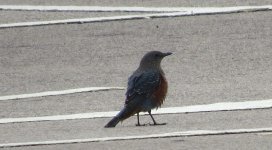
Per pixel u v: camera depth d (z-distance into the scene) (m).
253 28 21.38
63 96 16.72
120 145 11.62
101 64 19.48
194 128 12.88
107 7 24.38
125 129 13.16
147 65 13.83
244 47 19.89
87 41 21.42
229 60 19.00
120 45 20.88
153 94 13.59
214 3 23.86
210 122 13.46
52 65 19.72
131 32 21.89
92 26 22.77
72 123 14.09
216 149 10.98
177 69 18.53
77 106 15.73
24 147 11.84
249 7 23.20
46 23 23.45
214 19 22.36
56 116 14.86
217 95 15.98
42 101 16.38
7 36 22.53
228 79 17.44
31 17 24.20
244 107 14.73
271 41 20.27
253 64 18.61
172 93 16.36
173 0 24.53
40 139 12.48
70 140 12.20
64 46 21.20
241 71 18.08
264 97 15.59
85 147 11.60
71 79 18.30
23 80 18.50
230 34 21.02
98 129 13.29
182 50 20.05
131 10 23.83
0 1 26.28
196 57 19.42
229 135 12.06
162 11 23.45
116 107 15.49
